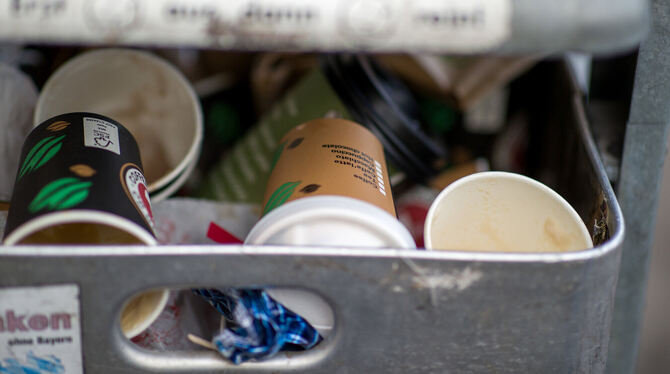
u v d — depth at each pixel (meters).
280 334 0.38
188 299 0.46
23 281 0.33
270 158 0.58
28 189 0.38
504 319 0.36
